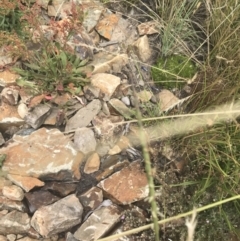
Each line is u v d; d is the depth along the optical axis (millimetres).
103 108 1225
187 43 1349
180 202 1088
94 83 1228
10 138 1191
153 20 1372
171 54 1320
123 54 1299
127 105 1247
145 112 1229
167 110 1210
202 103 1172
